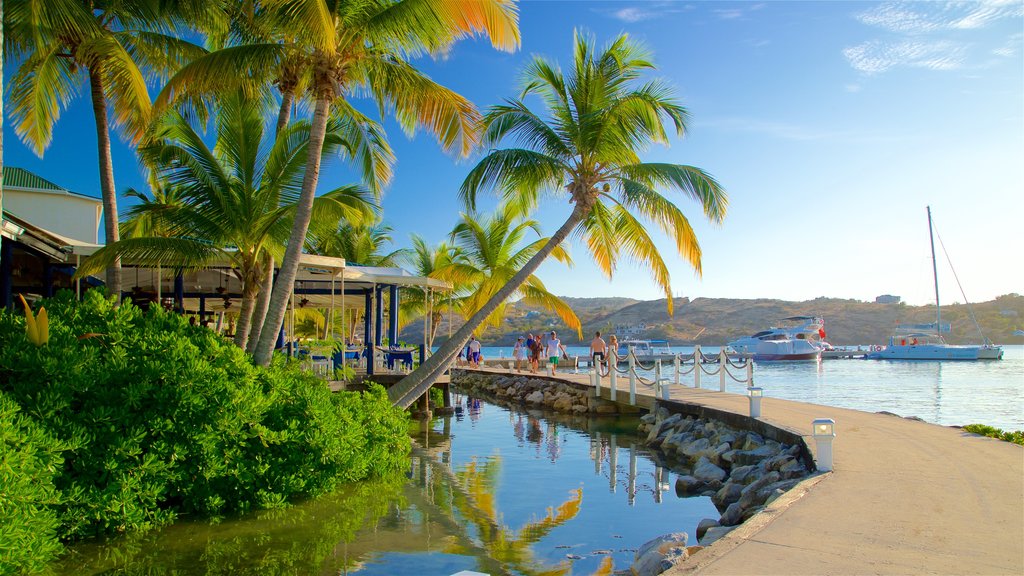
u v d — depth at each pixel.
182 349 8.70
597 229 18.02
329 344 17.53
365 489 10.70
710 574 4.95
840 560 5.25
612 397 23.19
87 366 7.84
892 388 36.72
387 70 12.26
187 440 8.19
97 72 13.41
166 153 13.47
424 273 36.03
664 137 15.36
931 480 8.25
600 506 10.17
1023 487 7.88
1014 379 44.34
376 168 15.58
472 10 10.91
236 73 11.47
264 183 14.18
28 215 20.81
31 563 6.01
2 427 5.91
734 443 13.73
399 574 6.72
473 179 15.48
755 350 71.94
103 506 7.30
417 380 14.15
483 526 8.82
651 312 181.62
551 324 158.75
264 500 8.92
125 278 19.88
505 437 17.92
